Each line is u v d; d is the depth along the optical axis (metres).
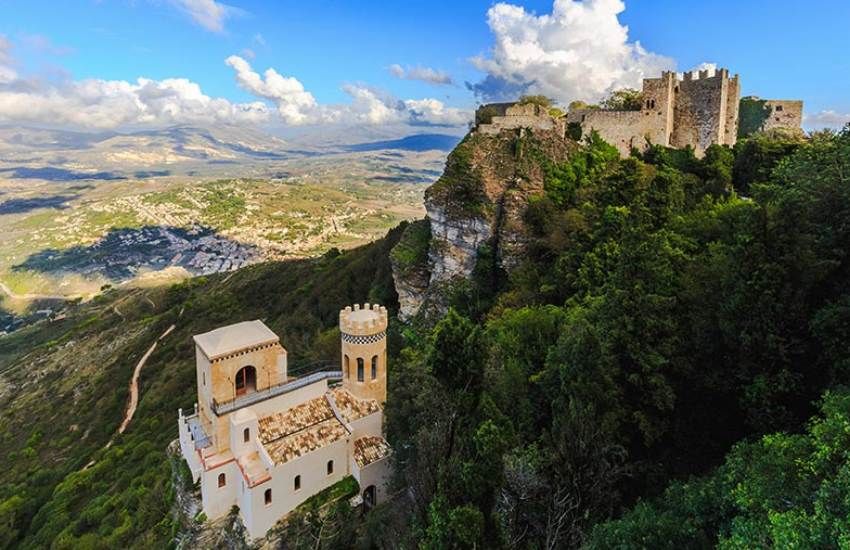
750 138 66.69
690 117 71.81
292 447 34.91
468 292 67.19
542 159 70.50
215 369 34.91
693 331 27.81
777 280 24.20
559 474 23.73
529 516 23.34
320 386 39.25
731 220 39.88
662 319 27.06
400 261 79.50
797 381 23.02
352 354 39.44
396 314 84.88
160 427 70.75
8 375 130.75
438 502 20.66
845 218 26.61
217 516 34.91
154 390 85.44
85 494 59.69
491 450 21.23
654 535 18.08
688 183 61.28
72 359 126.31
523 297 55.31
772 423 22.59
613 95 83.25
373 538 30.42
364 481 36.34
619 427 26.62
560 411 27.22
